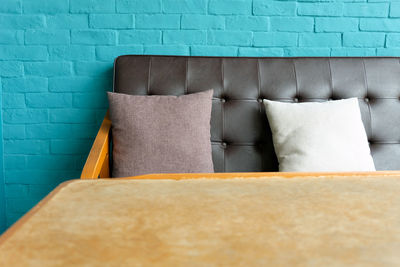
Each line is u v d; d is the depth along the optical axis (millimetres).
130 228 497
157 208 575
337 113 1468
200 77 1617
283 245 451
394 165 1583
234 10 1834
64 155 1903
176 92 1597
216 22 1839
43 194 1925
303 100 1628
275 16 1848
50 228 494
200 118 1468
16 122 1866
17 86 1843
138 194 644
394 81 1651
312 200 622
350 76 1648
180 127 1422
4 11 1783
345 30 1868
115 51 1841
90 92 1864
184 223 516
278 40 1864
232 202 607
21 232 479
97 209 567
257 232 489
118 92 1597
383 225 519
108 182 721
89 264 397
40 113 1868
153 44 1844
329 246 450
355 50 1886
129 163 1382
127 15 1817
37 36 1812
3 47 1811
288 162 1411
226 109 1601
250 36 1855
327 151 1394
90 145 1901
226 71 1633
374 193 664
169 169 1382
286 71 1646
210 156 1463
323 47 1877
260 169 1574
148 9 1815
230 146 1598
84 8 1801
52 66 1838
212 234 481
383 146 1604
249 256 420
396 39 1878
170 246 444
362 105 1616
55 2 1789
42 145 1891
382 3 1848
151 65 1628
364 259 417
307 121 1456
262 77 1635
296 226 511
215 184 715
